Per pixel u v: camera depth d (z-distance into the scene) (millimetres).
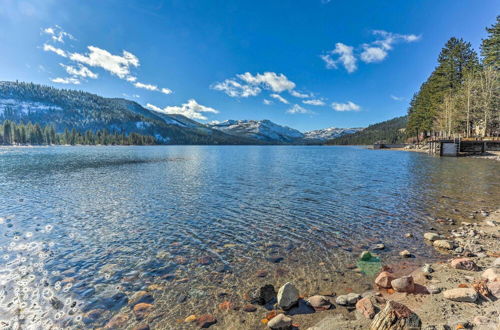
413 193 19625
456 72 75125
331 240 10664
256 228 12367
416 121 98312
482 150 56719
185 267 8492
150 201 18172
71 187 23875
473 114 65188
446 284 6805
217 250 9852
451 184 22984
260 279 7656
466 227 11734
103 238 11195
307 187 23250
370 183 24875
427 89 88438
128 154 87375
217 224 13031
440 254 9055
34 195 20344
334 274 7844
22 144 178875
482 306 5535
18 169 39000
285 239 10875
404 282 6578
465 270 7598
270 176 31281
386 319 4746
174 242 10703
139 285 7406
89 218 14180
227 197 19344
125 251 9836
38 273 8094
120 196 19875
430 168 35844
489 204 15805
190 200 18438
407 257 8883
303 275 7828
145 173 34969
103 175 32719
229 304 6418
